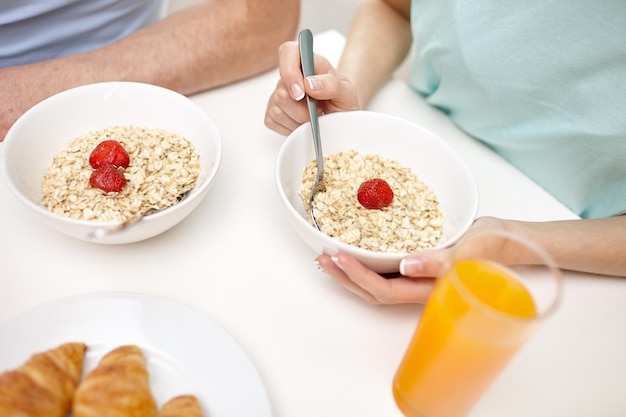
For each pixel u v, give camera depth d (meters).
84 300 0.46
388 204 0.57
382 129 0.61
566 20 0.57
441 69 0.69
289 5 0.75
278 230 0.56
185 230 0.55
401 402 0.45
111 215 0.52
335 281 0.53
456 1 0.63
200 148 0.58
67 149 0.56
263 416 0.41
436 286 0.41
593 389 0.49
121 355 0.43
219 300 0.50
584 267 0.55
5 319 0.47
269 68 0.74
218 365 0.44
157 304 0.46
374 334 0.50
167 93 0.59
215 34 0.69
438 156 0.59
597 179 0.62
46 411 0.38
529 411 0.47
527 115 0.64
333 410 0.45
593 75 0.58
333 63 0.76
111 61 0.66
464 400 0.42
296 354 0.48
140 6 0.77
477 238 0.47
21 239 0.52
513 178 0.67
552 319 0.53
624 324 0.54
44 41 0.70
